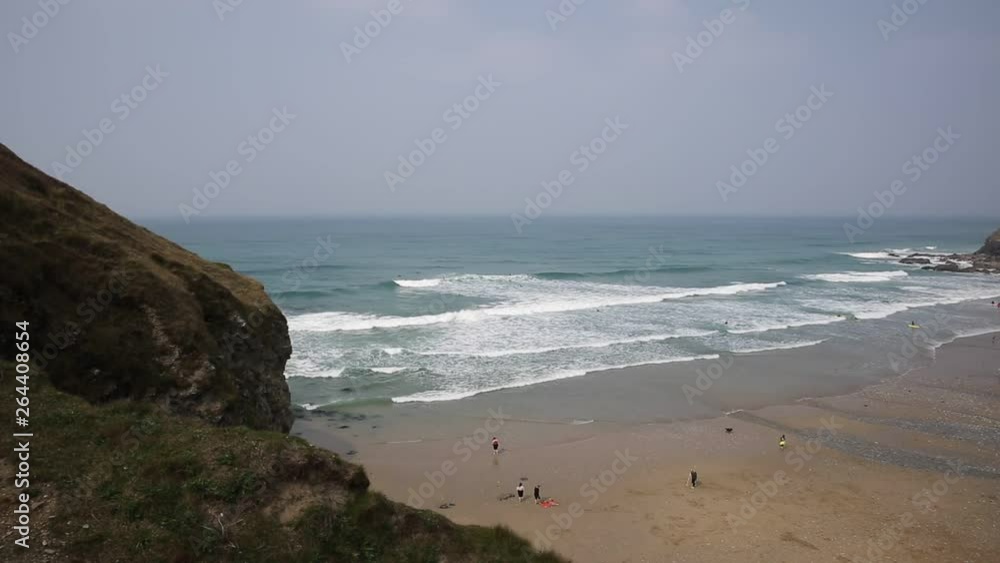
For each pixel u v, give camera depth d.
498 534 13.98
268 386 20.92
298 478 12.10
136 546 9.79
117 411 13.14
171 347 16.64
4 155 18.97
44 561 9.06
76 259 16.81
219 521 10.71
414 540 12.24
